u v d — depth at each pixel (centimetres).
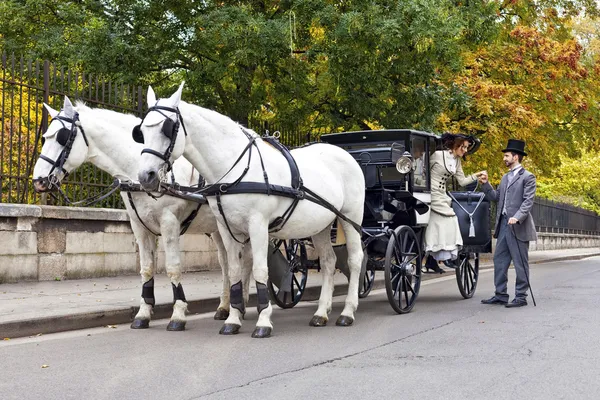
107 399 495
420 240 1051
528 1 2259
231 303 786
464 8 1733
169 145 697
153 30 1516
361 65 1498
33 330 769
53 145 770
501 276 1055
